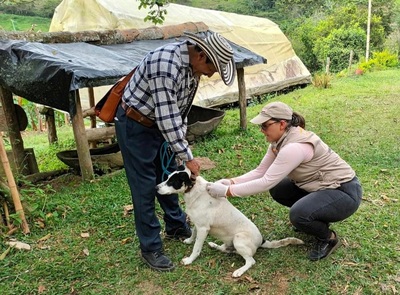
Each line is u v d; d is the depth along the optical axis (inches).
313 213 109.8
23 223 140.7
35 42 201.6
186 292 108.6
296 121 111.3
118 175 197.6
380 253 121.1
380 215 143.7
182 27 279.1
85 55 200.8
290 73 495.5
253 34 467.5
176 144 100.9
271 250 123.3
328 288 107.4
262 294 106.5
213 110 284.5
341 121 290.5
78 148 188.4
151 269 117.3
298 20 1243.2
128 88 103.5
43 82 176.9
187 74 99.5
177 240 132.0
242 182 119.2
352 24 950.4
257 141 249.3
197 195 112.0
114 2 360.5
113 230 141.3
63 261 123.7
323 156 110.9
